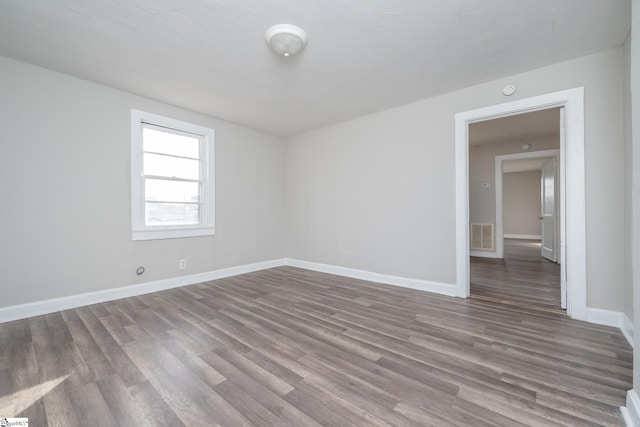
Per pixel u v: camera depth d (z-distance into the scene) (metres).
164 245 3.40
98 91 2.89
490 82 2.84
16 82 2.44
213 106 3.49
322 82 2.86
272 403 1.36
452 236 3.10
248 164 4.38
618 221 2.24
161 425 1.22
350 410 1.31
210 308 2.71
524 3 1.78
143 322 2.36
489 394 1.42
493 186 5.60
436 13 1.87
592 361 1.73
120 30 2.04
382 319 2.42
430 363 1.72
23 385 1.50
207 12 1.85
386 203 3.64
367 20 1.93
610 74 2.27
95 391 1.45
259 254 4.54
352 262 4.02
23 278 2.48
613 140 2.26
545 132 4.75
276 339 2.04
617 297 2.25
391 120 3.58
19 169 2.46
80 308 2.71
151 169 3.34
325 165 4.36
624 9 1.81
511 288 3.37
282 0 1.74
